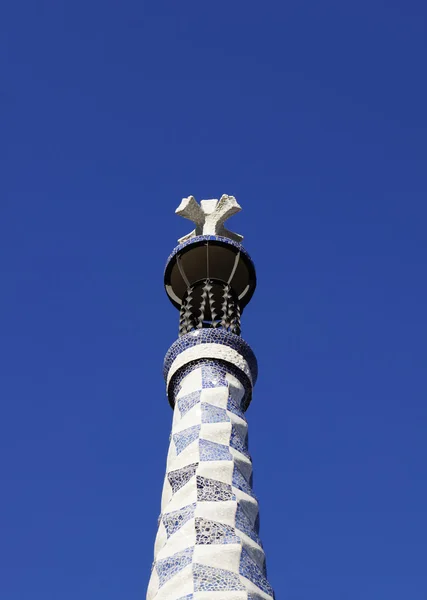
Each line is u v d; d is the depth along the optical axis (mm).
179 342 15367
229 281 16469
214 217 17422
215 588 11383
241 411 14594
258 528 12961
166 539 12375
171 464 13539
